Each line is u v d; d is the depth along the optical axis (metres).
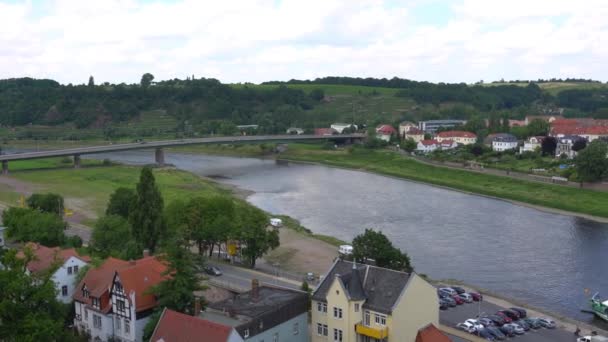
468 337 103.94
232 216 153.75
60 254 113.25
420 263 159.75
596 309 123.75
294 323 94.38
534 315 122.56
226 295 114.38
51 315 80.12
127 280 98.62
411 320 90.56
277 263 154.88
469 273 151.75
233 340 80.06
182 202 157.50
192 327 82.25
